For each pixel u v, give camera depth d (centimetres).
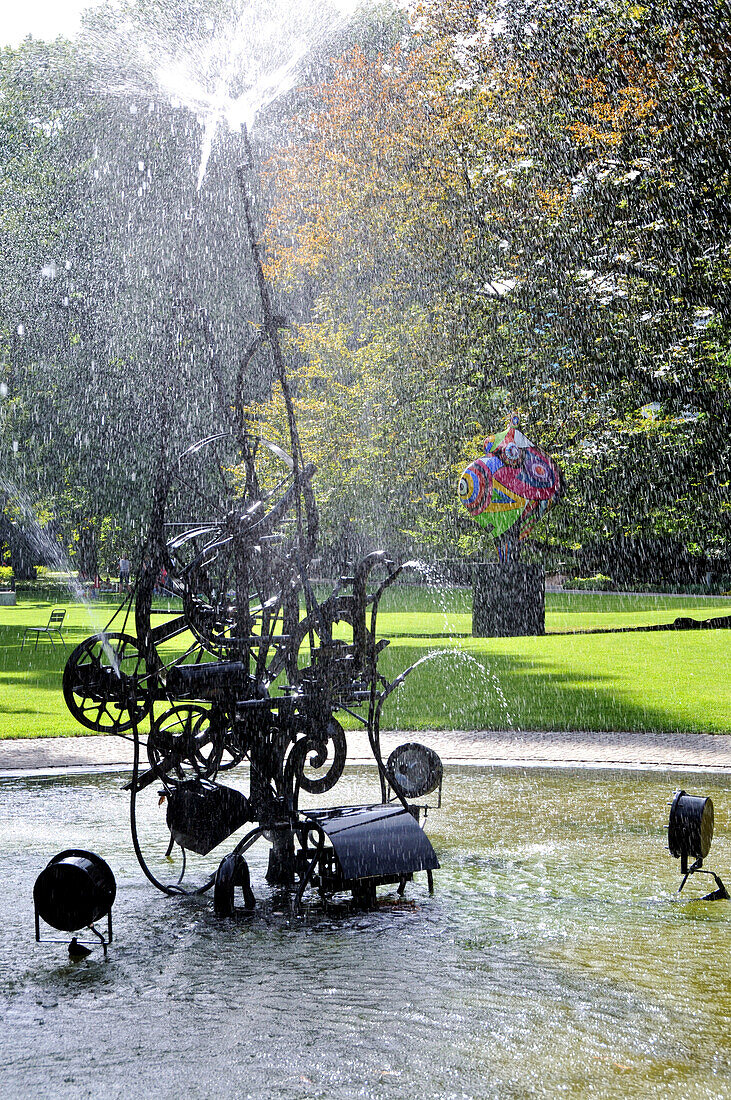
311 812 809
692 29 2519
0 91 4562
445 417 3195
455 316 3142
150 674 817
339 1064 502
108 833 1008
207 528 844
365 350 3419
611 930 708
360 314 3556
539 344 2912
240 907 781
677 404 2750
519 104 2903
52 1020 563
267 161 3856
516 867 874
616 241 2714
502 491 2617
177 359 907
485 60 3061
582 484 2838
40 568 7381
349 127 3372
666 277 2664
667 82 2569
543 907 765
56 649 2939
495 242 3003
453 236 3077
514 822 1029
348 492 3459
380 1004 578
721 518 2816
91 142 4497
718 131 2511
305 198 3631
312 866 780
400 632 3247
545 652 2506
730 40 2483
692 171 2553
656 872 857
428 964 645
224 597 853
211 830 817
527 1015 560
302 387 3672
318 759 886
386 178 3269
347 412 3431
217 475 3406
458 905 772
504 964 643
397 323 3319
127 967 648
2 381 4706
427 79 3206
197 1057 512
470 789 1180
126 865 901
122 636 816
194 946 689
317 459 3416
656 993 591
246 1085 481
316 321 4038
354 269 3497
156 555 808
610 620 3594
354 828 778
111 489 4862
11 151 4653
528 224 2866
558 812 1071
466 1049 518
